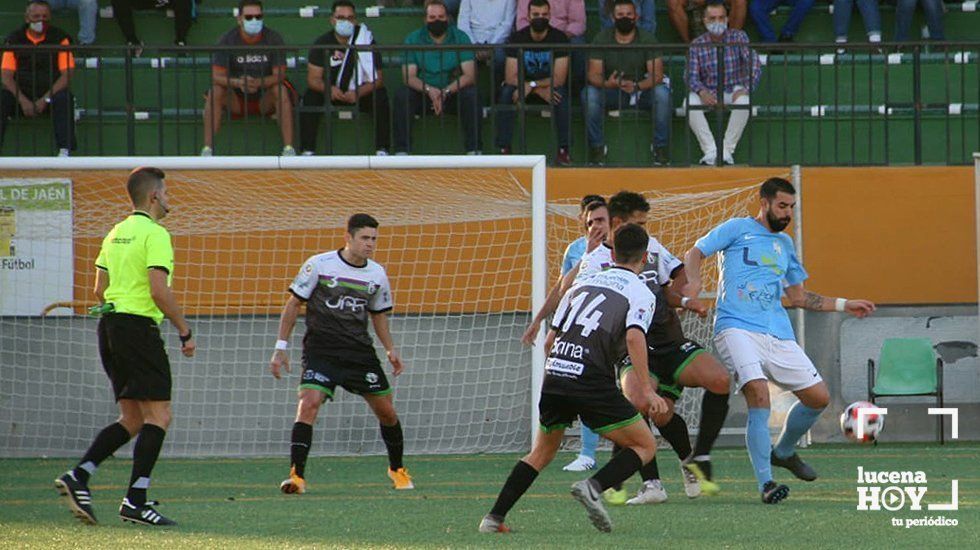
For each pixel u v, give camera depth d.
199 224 30.55
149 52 35.72
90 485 23.52
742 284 20.19
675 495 20.94
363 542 15.36
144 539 15.73
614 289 16.22
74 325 30.62
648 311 16.20
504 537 15.73
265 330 31.02
